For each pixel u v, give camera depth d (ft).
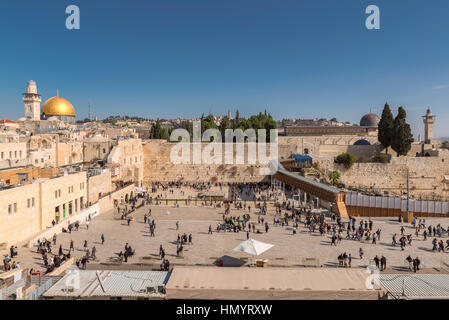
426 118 369.71
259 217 152.56
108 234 123.85
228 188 249.55
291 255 101.04
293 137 309.22
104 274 75.82
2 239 103.30
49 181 128.77
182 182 276.21
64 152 215.51
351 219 134.51
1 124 283.59
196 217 152.56
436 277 77.10
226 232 128.36
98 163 224.74
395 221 143.74
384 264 89.25
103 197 165.78
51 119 324.19
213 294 64.23
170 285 66.03
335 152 284.61
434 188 246.47
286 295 63.57
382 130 280.92
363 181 250.78
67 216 142.20
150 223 132.77
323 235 123.95
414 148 300.40
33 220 119.44
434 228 121.80
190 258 97.86
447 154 245.65
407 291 68.90
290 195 217.15
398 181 248.32
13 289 68.95
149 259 94.17
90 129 347.56
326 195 159.94
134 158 257.75
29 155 179.83
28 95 328.49
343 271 73.31
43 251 93.04
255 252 85.51
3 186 117.39
